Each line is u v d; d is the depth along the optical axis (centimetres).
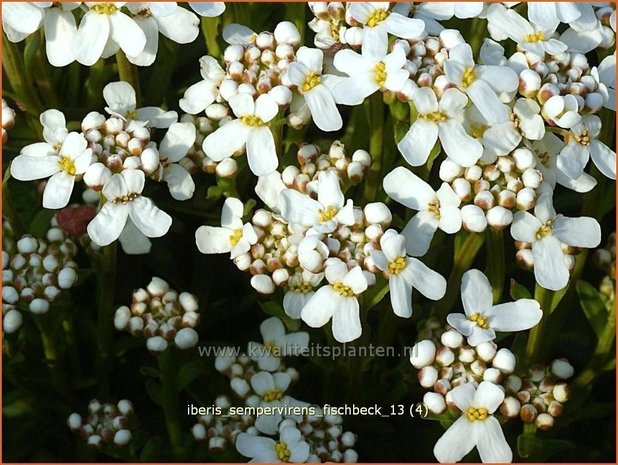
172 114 21
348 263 19
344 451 20
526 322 19
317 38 21
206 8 21
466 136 19
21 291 21
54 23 20
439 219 19
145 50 21
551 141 20
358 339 21
